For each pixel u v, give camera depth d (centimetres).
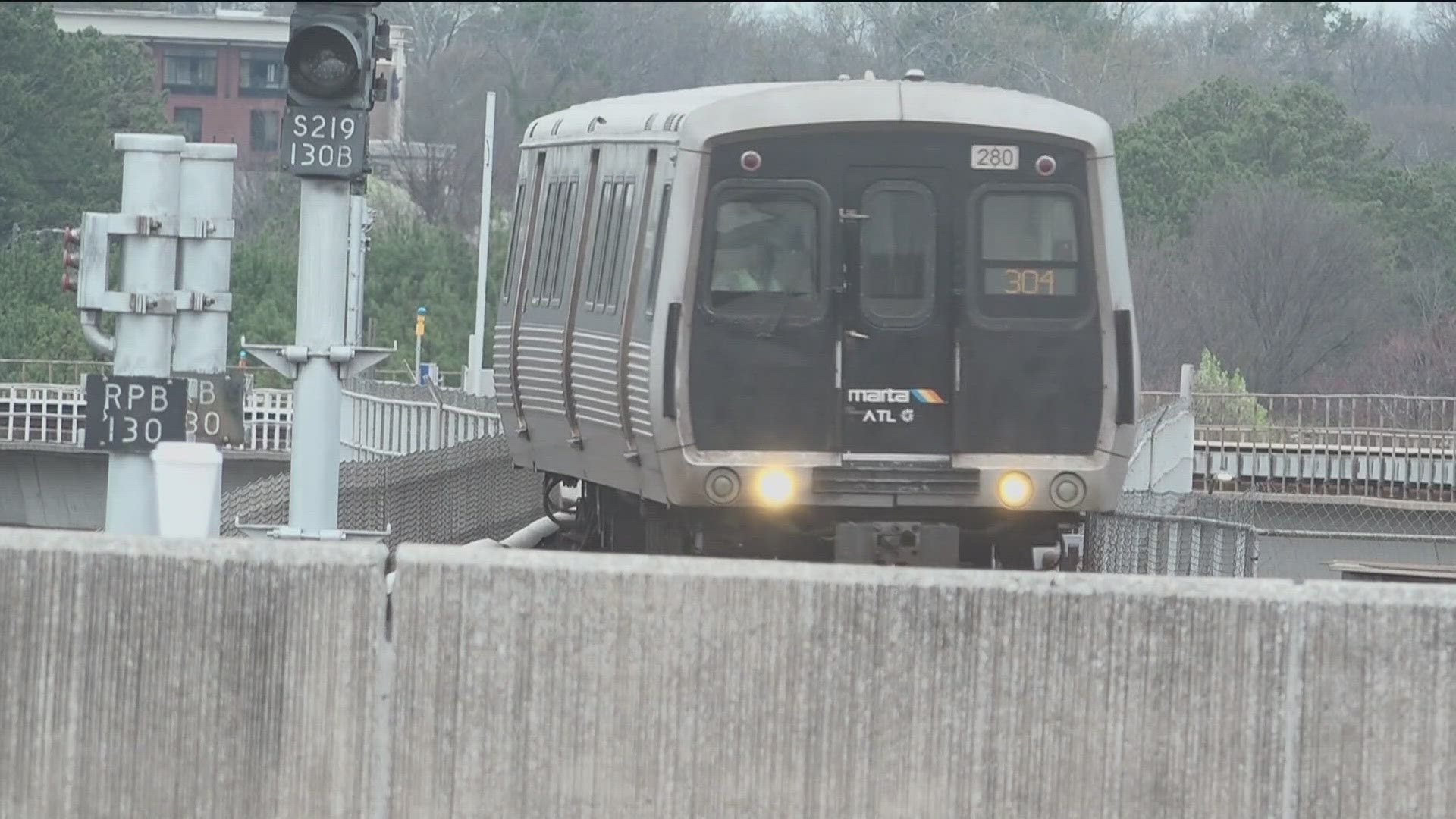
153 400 4306
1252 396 12950
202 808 3362
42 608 3381
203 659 3362
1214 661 3319
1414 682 3312
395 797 3344
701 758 3322
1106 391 5712
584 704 3331
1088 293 5712
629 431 5984
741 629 3319
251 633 3356
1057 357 5706
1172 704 3319
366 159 4784
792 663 3316
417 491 8444
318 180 4819
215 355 4462
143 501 4319
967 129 5659
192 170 4438
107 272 4400
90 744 3375
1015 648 3316
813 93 5625
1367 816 3319
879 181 5666
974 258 5678
